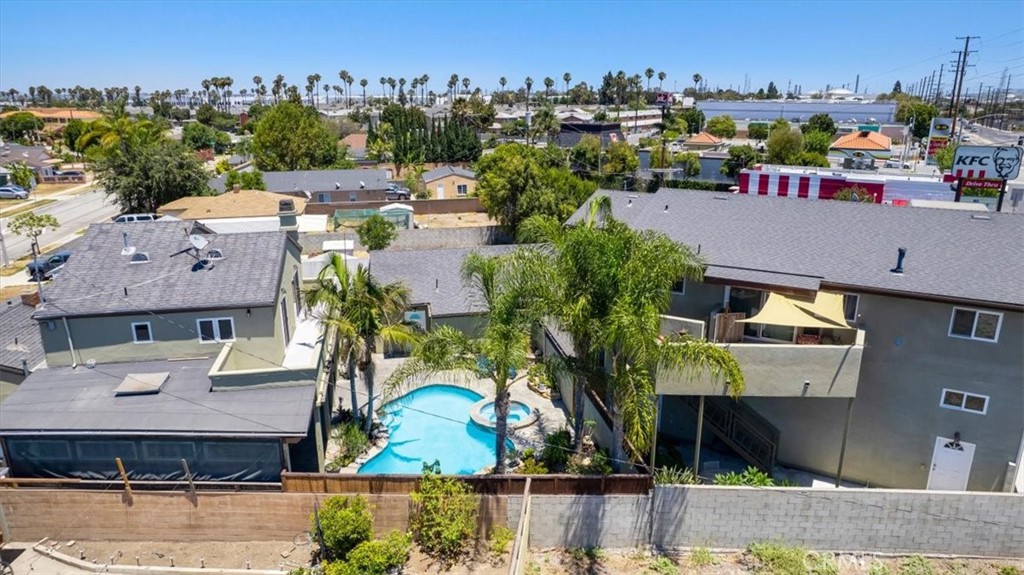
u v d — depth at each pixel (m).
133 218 57.94
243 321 27.08
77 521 22.81
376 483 22.69
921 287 23.27
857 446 26.08
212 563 21.75
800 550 22.19
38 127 161.88
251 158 117.31
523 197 63.12
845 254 25.95
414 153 110.00
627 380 21.56
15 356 28.11
